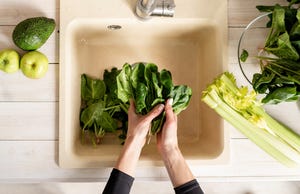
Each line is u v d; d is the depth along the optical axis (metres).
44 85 0.96
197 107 1.13
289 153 0.95
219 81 0.91
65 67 0.95
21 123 0.95
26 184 1.27
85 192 1.28
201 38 1.11
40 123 0.96
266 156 0.97
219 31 0.99
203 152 1.01
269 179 0.97
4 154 0.95
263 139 0.94
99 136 1.06
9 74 0.95
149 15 0.94
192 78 1.13
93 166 0.94
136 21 0.99
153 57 1.13
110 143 1.09
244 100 0.90
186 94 0.95
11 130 0.95
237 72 0.99
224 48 0.98
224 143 0.96
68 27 0.96
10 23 0.97
